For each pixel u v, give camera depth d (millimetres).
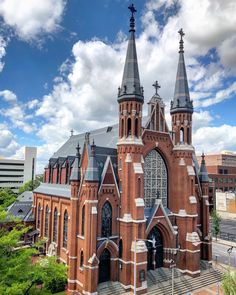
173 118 50844
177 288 41688
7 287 19266
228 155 163875
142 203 41656
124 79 45000
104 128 58625
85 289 37844
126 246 40625
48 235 55844
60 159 60094
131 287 39781
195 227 47688
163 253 46844
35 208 64750
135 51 45688
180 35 52219
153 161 47938
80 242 41156
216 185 138500
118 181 43594
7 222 29031
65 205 49969
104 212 41594
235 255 61812
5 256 22297
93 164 40156
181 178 48688
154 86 48469
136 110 43875
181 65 51594
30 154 177500
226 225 98250
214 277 46844
